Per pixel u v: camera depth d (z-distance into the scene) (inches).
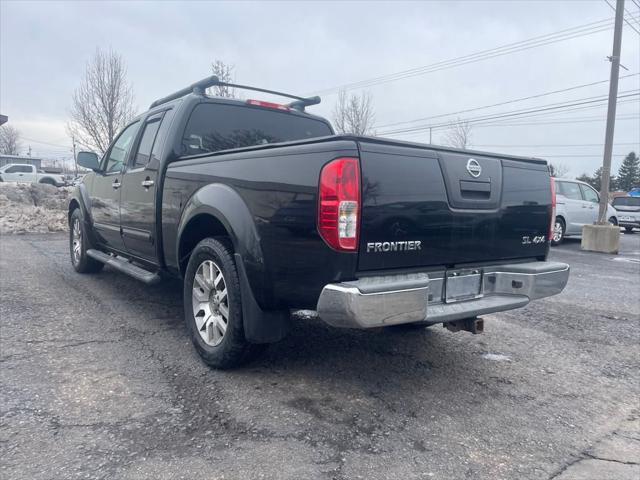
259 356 143.3
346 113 1120.8
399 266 121.4
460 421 121.3
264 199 125.1
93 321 187.9
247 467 97.9
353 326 110.9
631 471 103.3
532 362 165.8
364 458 103.0
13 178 1187.9
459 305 132.2
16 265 295.4
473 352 172.1
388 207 116.3
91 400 123.5
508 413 127.3
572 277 342.6
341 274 112.0
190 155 177.3
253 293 128.9
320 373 146.1
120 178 207.0
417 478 97.1
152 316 196.4
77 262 271.3
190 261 152.6
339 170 109.9
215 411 120.0
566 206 561.3
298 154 118.6
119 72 840.9
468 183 134.3
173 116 179.9
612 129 547.2
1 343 160.7
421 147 125.6
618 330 207.5
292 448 105.3
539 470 102.3
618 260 458.0
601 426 122.9
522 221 149.9
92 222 247.4
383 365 155.0
